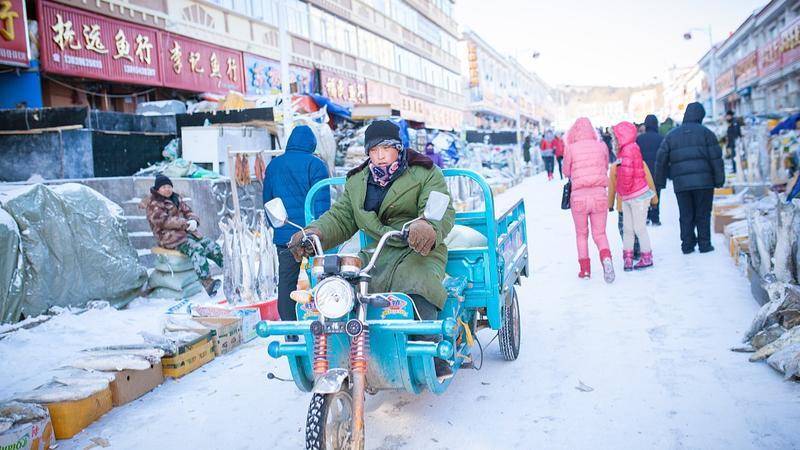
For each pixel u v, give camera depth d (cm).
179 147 1365
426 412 427
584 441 370
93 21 1612
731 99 5559
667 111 9950
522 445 370
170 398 487
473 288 440
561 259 954
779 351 448
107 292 750
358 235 470
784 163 1340
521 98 8019
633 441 365
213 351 584
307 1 2764
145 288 805
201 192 1031
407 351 347
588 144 783
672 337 546
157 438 416
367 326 336
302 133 564
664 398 420
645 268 838
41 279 690
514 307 525
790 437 353
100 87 1717
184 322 586
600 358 509
